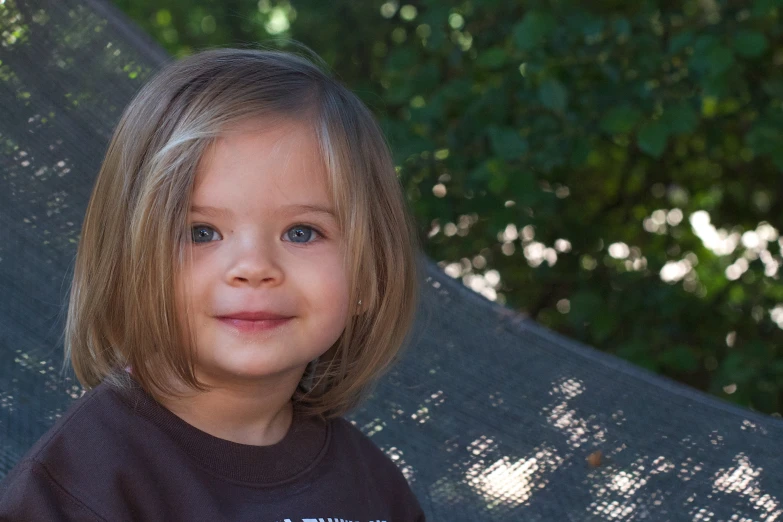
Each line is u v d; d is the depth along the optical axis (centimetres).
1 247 179
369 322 136
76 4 212
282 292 113
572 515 177
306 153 117
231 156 113
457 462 185
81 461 106
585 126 303
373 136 132
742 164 396
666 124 287
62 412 157
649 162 400
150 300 112
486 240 376
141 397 114
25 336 168
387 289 134
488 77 330
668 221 408
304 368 128
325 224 118
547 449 188
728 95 296
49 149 195
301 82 123
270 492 118
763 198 402
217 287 112
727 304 360
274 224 115
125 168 117
